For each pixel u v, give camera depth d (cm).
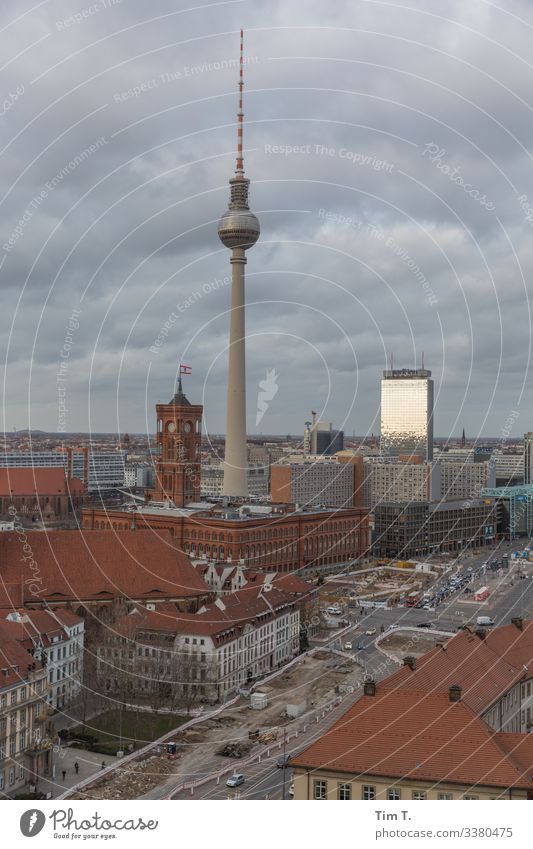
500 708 12850
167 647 17538
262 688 18225
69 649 17212
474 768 9156
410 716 9888
